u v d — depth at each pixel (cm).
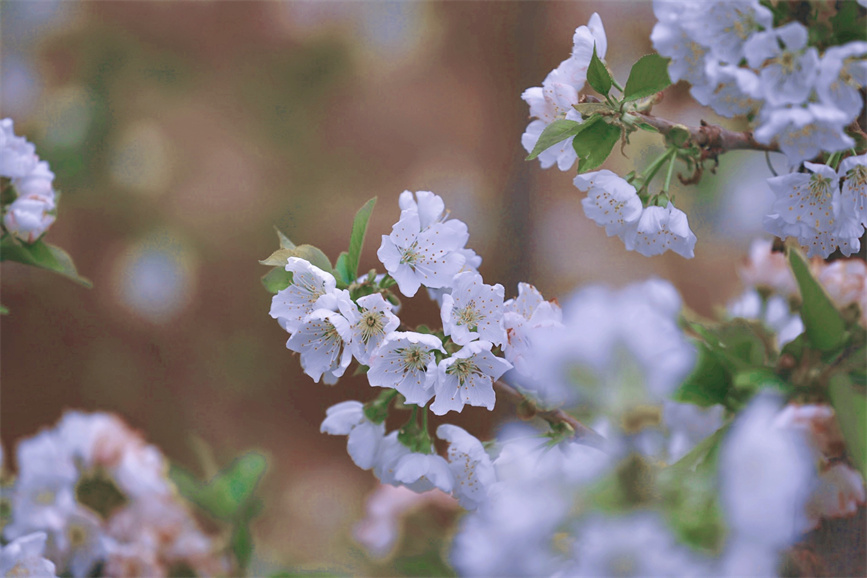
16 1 231
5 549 91
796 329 93
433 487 88
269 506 213
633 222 88
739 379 85
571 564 81
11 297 243
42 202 94
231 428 244
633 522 78
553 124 86
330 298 84
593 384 79
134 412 243
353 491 227
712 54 82
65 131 236
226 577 104
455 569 101
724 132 87
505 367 84
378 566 108
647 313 80
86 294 247
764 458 78
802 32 80
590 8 241
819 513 86
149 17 240
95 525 101
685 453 85
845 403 84
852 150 84
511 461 86
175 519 104
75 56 238
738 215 236
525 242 247
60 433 103
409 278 86
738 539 78
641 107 87
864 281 88
